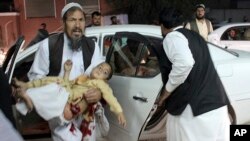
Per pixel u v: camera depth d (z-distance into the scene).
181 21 3.10
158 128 3.92
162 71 3.13
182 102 3.03
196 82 3.00
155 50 3.41
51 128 3.45
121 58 4.12
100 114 3.49
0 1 21.00
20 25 19.84
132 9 18.66
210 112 3.00
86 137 3.43
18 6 19.75
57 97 3.24
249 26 9.86
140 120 3.62
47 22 19.91
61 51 3.47
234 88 4.15
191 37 3.04
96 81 3.36
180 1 18.12
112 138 4.00
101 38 5.17
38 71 3.52
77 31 3.41
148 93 3.55
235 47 9.52
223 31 9.77
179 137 3.11
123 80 3.93
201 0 18.56
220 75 4.11
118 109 3.36
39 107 3.22
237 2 25.38
